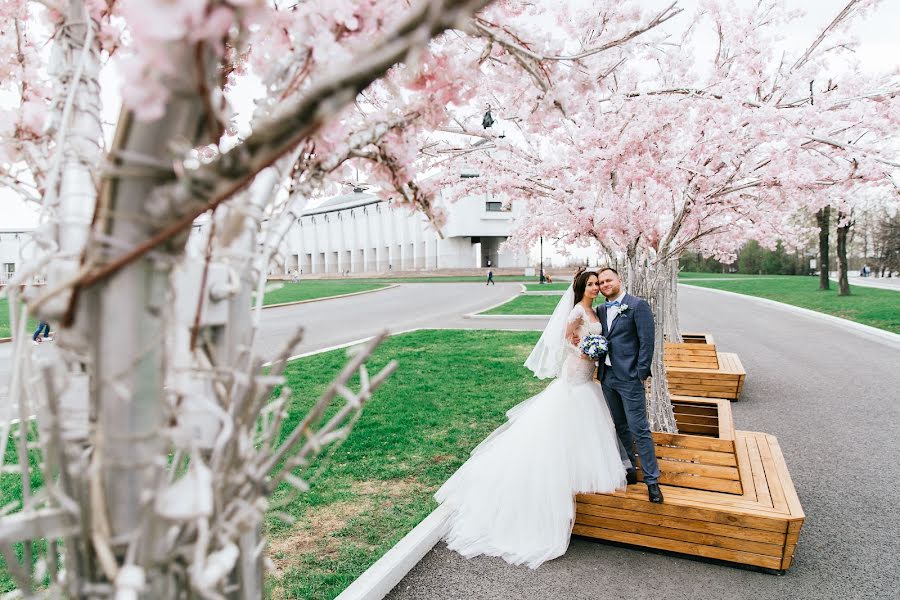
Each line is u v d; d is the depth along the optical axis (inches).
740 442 174.7
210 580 36.6
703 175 191.2
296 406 295.1
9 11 55.6
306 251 3464.6
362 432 247.6
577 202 208.5
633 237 200.1
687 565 142.6
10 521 43.3
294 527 160.6
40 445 44.2
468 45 68.3
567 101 64.9
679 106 190.4
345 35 45.6
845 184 211.0
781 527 134.2
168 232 31.9
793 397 326.3
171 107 30.2
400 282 2144.4
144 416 35.4
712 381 323.6
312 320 785.6
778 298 1096.8
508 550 146.7
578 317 157.8
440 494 175.2
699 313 844.6
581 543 155.0
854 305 871.7
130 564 35.2
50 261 42.0
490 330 632.4
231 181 31.5
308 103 29.9
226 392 45.2
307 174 52.9
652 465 147.3
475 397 310.7
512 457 158.7
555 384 162.2
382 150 55.9
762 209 251.9
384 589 128.6
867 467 211.5
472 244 2792.8
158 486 37.4
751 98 185.8
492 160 225.9
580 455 151.4
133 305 33.9
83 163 44.4
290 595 126.6
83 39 46.3
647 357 147.1
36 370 43.6
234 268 47.0
